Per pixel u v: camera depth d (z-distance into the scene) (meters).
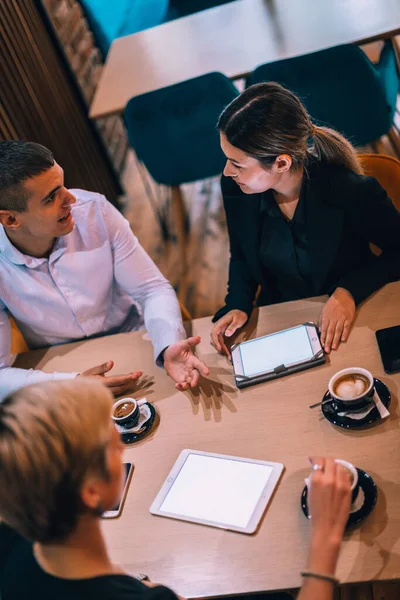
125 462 1.51
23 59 3.43
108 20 5.21
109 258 1.99
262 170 1.70
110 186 4.25
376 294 1.72
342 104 2.84
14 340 2.10
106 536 1.38
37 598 0.93
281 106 1.62
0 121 3.11
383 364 1.50
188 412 1.58
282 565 1.22
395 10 2.96
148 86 3.21
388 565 1.14
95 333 2.09
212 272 3.40
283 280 2.03
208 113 2.99
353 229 1.85
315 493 1.08
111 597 0.91
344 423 1.40
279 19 3.27
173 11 4.57
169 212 3.98
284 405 1.51
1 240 1.88
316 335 1.63
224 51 3.22
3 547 1.01
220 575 1.24
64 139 3.72
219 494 1.37
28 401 0.90
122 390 1.71
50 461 0.87
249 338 1.74
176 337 1.79
